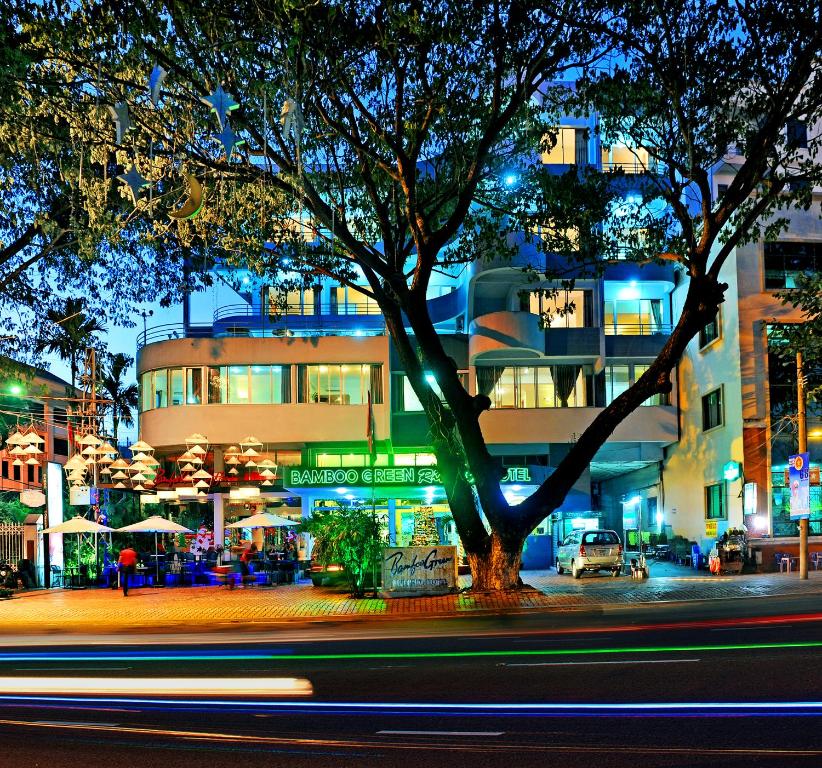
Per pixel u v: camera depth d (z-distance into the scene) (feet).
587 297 131.44
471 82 63.26
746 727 22.61
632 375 132.36
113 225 59.52
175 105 54.60
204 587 100.68
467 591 74.49
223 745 22.57
